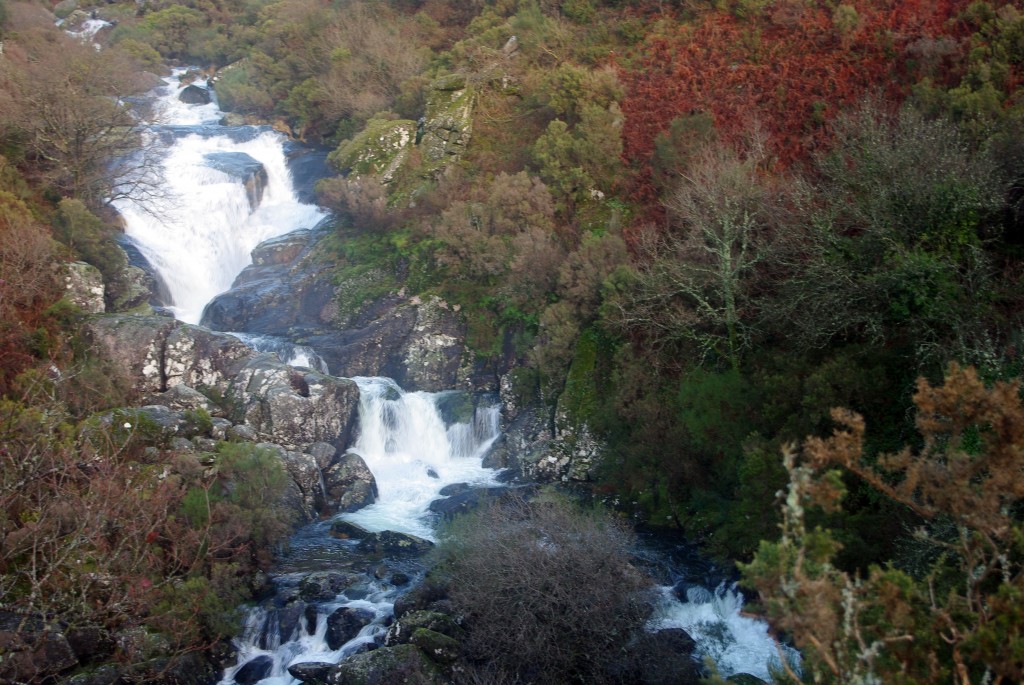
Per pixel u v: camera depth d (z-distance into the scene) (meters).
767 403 16.20
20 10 42.69
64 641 12.41
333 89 36.94
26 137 28.36
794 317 17.17
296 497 18.81
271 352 23.50
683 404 17.72
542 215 25.39
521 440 21.47
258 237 31.59
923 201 16.11
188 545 14.66
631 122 28.05
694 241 19.62
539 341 22.30
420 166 30.36
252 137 37.22
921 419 6.85
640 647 12.98
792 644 13.77
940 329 15.03
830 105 25.12
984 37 24.27
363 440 21.88
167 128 37.22
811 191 18.62
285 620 14.49
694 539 17.45
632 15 33.94
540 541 13.78
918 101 22.44
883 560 13.23
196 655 13.43
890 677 5.97
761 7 30.41
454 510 19.05
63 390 17.88
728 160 21.55
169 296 28.48
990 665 5.76
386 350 24.61
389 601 15.02
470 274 25.22
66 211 24.98
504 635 12.70
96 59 37.12
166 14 51.28
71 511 13.24
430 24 41.00
